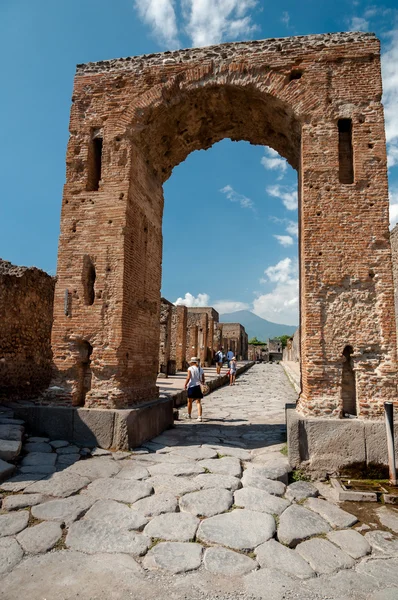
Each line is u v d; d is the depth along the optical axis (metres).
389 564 4.20
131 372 9.07
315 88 8.55
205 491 5.77
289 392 20.80
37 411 8.30
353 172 8.24
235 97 9.39
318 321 7.75
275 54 8.87
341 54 8.59
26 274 12.98
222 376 25.28
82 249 9.02
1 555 4.12
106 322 8.64
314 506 5.58
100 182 9.22
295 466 7.00
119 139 9.36
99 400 8.41
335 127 8.34
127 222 9.01
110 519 4.91
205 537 4.54
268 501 5.55
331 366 7.62
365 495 5.89
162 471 6.57
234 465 6.94
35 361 13.61
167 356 23.52
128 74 9.59
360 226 7.95
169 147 10.82
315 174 8.23
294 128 9.09
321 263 7.91
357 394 7.46
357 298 7.76
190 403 12.02
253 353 84.62
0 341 11.56
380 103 8.30
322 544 4.55
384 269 7.76
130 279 9.11
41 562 4.04
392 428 6.61
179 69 9.32
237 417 12.41
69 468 6.62
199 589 3.68
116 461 7.10
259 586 3.75
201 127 10.61
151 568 3.99
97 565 4.01
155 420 9.27
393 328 7.54
